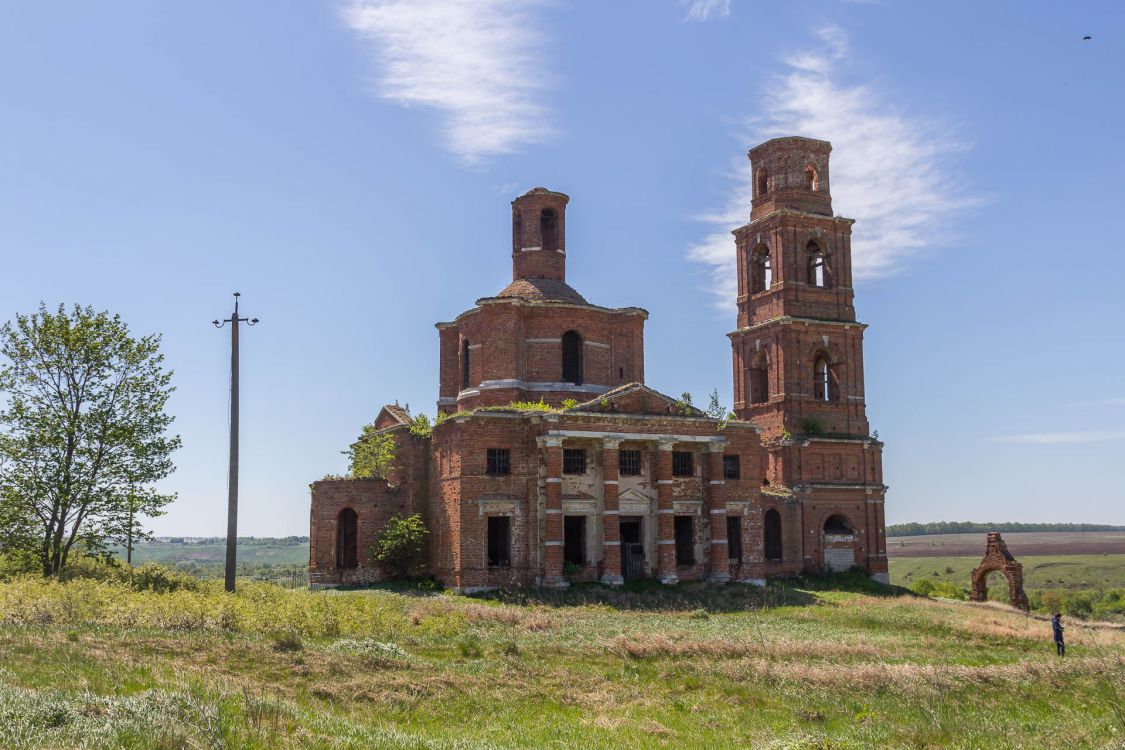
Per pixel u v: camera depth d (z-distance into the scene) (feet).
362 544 191.93
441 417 195.83
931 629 152.05
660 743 64.80
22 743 44.32
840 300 253.03
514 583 176.65
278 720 55.88
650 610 160.35
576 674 90.68
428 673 84.23
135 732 48.32
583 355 201.98
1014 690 95.20
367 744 53.26
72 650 74.54
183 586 147.33
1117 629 190.70
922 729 74.49
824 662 104.53
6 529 147.23
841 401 248.73
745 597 177.37
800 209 252.83
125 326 154.40
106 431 149.59
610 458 181.47
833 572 237.45
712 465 194.29
